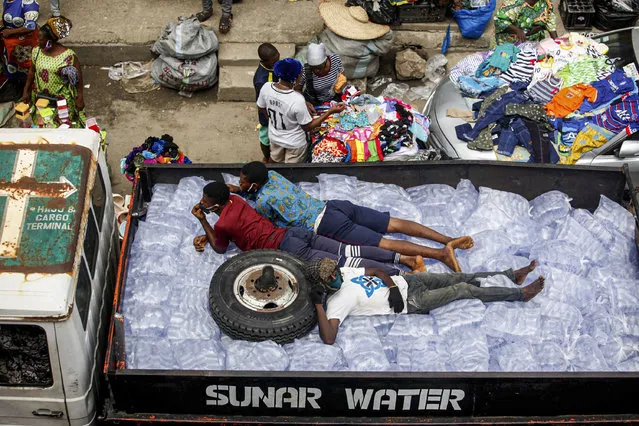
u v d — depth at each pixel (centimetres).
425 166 612
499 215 591
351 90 783
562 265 560
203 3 973
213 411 466
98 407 477
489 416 471
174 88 940
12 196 452
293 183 616
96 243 499
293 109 696
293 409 464
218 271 518
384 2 910
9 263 421
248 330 486
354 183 614
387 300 511
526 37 871
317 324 512
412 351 494
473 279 537
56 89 757
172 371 444
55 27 732
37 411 453
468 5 952
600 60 807
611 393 461
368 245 564
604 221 591
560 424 468
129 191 819
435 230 592
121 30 972
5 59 901
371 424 461
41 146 477
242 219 545
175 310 512
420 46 969
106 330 517
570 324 518
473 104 767
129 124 898
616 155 728
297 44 958
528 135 722
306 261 532
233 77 930
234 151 869
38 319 409
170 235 560
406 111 752
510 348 500
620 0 991
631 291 538
